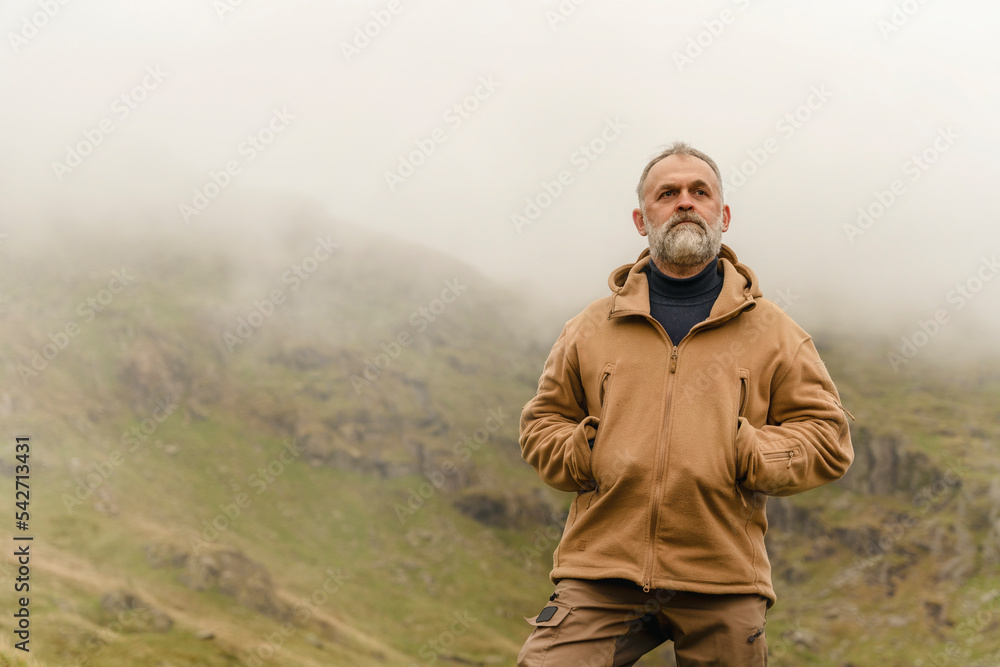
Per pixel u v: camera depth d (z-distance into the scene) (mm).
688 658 3668
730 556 3588
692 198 4133
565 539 3955
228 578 164625
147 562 162125
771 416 4008
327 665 136000
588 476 3924
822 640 189375
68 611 115500
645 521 3646
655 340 4000
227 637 130000
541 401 4398
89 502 189500
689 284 4141
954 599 199250
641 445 3744
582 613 3717
